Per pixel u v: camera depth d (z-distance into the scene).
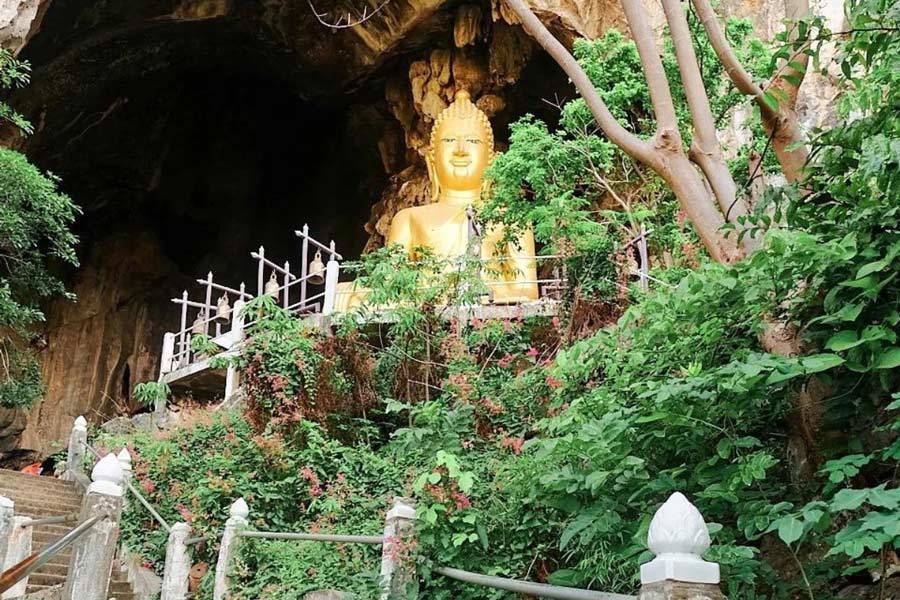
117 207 20.52
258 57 17.88
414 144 16.78
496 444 6.36
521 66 15.42
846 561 4.12
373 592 4.62
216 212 21.89
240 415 9.19
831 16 10.02
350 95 18.39
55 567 7.98
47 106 16.75
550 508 4.92
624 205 10.28
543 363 7.45
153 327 20.44
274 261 22.28
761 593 4.23
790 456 4.59
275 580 6.05
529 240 12.84
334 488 7.11
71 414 18.91
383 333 9.03
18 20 13.24
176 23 16.22
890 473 4.20
